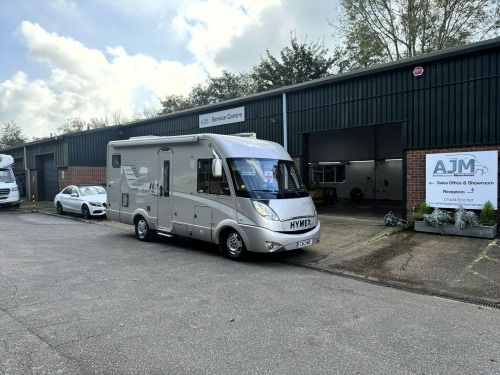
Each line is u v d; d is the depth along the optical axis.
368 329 4.02
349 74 11.52
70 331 3.88
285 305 4.77
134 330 3.92
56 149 21.80
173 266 6.82
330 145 20.72
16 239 9.83
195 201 7.90
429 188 10.05
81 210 14.80
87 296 5.04
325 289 5.51
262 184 7.21
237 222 7.04
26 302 4.78
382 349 3.54
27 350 3.43
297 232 7.16
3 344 3.55
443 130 9.91
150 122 19.95
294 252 8.01
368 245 8.54
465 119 9.53
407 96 10.57
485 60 9.20
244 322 4.18
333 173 24.25
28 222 13.82
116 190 10.16
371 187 22.59
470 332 3.98
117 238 10.02
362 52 23.25
